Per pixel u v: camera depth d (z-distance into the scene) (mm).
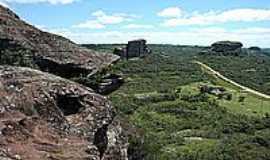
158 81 123500
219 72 164375
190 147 74562
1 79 15891
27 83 15984
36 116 14617
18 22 24406
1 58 21688
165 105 100125
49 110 15195
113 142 16422
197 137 83625
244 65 190875
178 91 116562
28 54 22672
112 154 16094
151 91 109875
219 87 127938
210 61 190375
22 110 14422
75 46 25734
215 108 105375
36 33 24422
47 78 16984
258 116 102438
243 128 90938
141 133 25875
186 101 108062
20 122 13734
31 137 13500
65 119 15438
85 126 15531
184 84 127500
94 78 24375
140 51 151000
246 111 107750
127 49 148375
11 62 21797
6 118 13594
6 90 15055
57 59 23562
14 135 13086
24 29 24109
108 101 17734
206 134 85125
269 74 170500
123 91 89062
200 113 100000
